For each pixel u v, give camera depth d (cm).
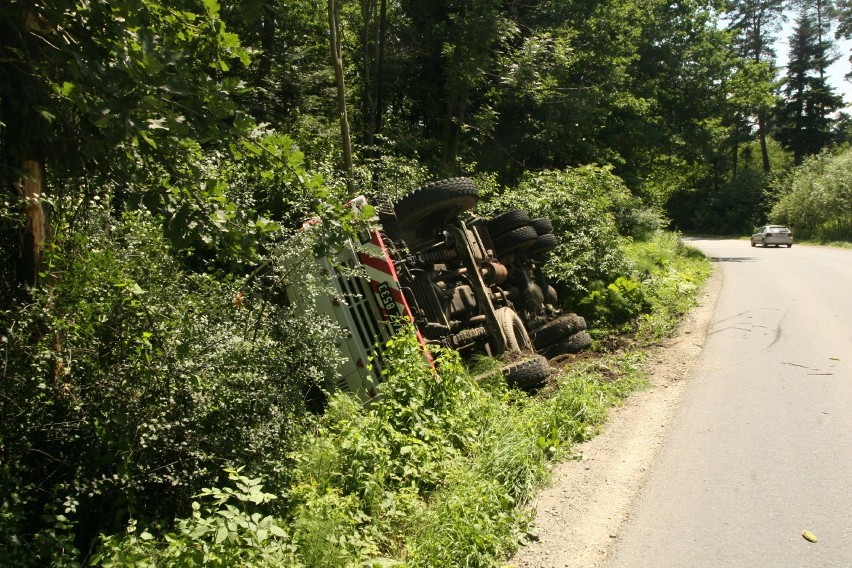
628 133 3075
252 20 488
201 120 439
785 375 908
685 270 2206
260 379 554
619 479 607
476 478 569
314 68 1925
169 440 484
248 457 529
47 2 421
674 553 475
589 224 1557
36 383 441
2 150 472
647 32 3375
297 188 504
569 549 494
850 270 2312
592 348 1182
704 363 1011
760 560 458
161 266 569
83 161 484
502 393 827
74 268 487
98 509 473
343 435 592
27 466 450
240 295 654
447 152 2208
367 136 1894
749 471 600
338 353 707
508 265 1202
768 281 2050
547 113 2514
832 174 5044
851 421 709
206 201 468
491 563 470
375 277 808
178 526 436
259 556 427
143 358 489
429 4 2244
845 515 511
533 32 2370
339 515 484
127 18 412
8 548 394
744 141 7681
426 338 889
